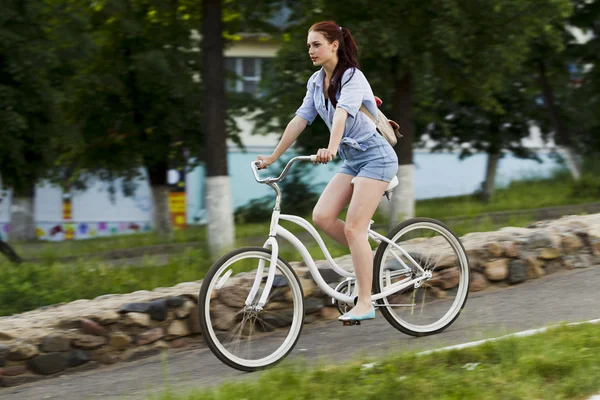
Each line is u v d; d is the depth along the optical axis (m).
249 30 21.92
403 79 21.05
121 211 41.72
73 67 20.86
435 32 18.05
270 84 25.31
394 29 18.27
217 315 6.21
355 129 6.22
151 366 7.03
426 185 41.84
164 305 7.66
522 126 32.03
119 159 26.75
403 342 6.63
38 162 20.55
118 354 7.43
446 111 30.69
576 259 9.58
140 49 24.30
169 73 23.88
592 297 7.78
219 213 17.97
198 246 23.23
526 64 29.98
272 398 4.93
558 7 19.27
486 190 33.47
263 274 6.34
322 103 6.28
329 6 18.56
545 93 31.39
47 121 19.98
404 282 6.81
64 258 21.73
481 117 31.12
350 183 6.42
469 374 5.07
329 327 7.74
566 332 5.93
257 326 6.39
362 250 6.34
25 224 34.66
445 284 7.04
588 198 29.23
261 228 27.09
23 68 18.28
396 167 6.35
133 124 25.48
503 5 18.33
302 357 6.26
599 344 5.57
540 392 4.71
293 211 33.22
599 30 29.17
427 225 6.99
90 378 6.86
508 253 8.97
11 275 12.66
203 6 17.97
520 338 5.73
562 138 31.98
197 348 7.75
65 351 7.20
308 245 7.51
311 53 6.18
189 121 25.23
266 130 26.53
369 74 20.70
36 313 8.09
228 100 26.83
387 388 4.84
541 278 9.18
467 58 19.80
